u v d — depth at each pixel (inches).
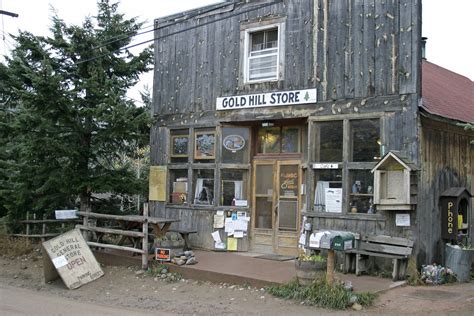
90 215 464.4
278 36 468.1
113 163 583.2
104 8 540.7
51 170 511.8
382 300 330.0
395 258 374.6
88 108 489.1
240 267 409.7
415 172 386.9
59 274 409.4
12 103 546.6
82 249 428.8
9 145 574.9
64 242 426.0
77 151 506.3
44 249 420.8
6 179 598.2
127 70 542.0
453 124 434.3
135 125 494.9
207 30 522.0
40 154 498.3
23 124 482.3
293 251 463.5
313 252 425.1
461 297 339.0
